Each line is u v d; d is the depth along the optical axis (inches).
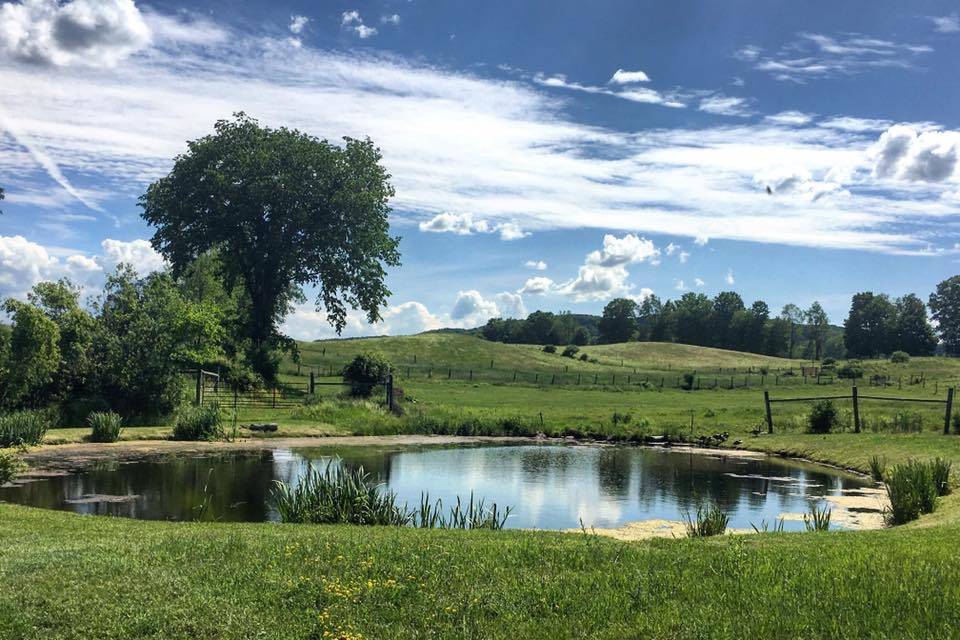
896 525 576.1
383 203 2236.7
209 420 1162.0
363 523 536.1
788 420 1342.3
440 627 249.0
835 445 1067.9
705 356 4680.1
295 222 2094.0
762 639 226.7
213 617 259.6
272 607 268.7
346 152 2182.6
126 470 852.0
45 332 1079.0
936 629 227.1
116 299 1296.8
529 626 245.8
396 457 1050.1
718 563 314.0
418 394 2197.3
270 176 2062.0
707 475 910.4
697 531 537.0
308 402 1565.0
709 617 246.1
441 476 877.2
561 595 272.8
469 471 921.5
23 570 315.9
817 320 6397.6
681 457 1097.4
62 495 692.1
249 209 2026.3
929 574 283.4
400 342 3725.4
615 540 402.9
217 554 343.0
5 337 1062.4
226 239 2097.7
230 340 1903.3
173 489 735.1
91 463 893.8
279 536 401.7
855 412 1204.5
